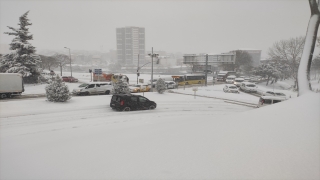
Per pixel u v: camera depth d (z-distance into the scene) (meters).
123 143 6.07
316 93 7.58
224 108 21.72
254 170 3.88
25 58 39.50
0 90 22.98
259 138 5.00
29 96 25.58
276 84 62.47
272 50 63.69
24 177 4.53
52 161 5.23
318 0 8.21
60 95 19.84
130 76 75.62
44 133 9.95
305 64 8.38
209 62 52.75
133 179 4.01
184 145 5.27
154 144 5.62
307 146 4.41
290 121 5.63
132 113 17.17
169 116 16.14
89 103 20.36
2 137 9.19
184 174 4.00
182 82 50.84
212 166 4.15
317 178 3.55
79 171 4.55
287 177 3.63
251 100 28.06
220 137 5.40
